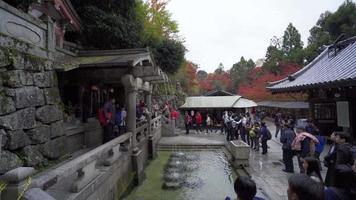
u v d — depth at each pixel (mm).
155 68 11633
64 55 13391
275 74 43500
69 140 10898
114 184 8852
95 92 15922
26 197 3553
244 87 48312
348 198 3369
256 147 16641
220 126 31969
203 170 13852
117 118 12805
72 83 12961
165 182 11789
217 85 60875
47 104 8820
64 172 5012
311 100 17000
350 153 5457
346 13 33156
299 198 2391
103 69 11914
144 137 15391
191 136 25250
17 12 8188
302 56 39312
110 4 18328
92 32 17594
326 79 12859
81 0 17828
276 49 47938
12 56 7355
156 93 29250
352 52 14703
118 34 17859
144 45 21703
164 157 17500
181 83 40000
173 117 25734
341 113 13555
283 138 11242
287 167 11250
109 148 8156
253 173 11258
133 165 11602
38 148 8102
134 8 20266
